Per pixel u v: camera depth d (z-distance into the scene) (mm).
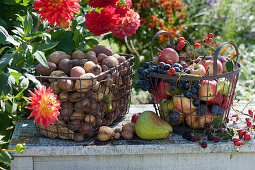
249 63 2576
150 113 1299
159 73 1262
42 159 1262
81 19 1534
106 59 1297
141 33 2760
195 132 1301
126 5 1408
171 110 1308
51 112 1137
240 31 4035
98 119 1278
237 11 4055
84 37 1536
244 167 1306
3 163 1278
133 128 1310
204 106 1272
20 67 1305
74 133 1265
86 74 1219
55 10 1213
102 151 1250
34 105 1137
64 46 1471
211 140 1278
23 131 1326
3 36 1261
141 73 1311
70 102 1234
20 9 1458
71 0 1217
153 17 2730
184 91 1253
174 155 1288
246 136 1272
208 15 3504
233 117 1449
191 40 3041
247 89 2176
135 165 1286
